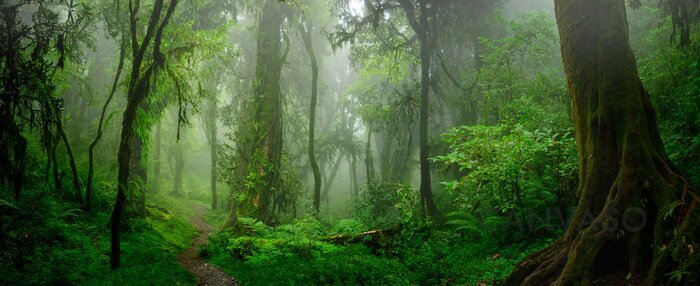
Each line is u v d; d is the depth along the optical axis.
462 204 9.91
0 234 7.14
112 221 7.98
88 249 8.64
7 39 7.88
